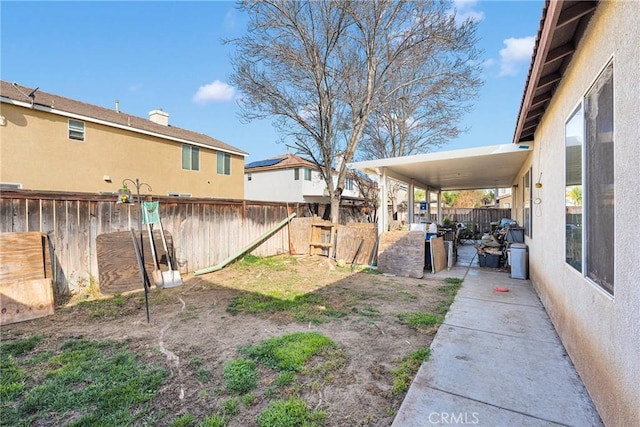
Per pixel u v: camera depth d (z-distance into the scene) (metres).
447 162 7.48
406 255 6.97
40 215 4.82
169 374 2.70
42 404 2.26
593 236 2.33
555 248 3.69
